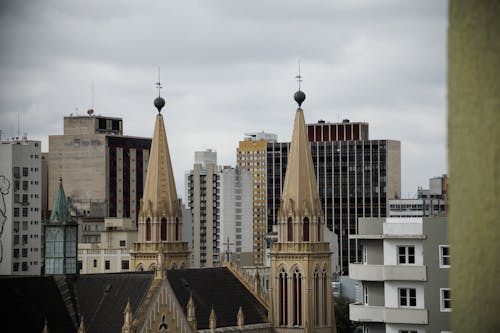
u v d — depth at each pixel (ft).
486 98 55.06
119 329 613.52
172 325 631.15
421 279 379.35
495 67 55.11
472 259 54.44
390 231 386.93
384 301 392.06
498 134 54.70
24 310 604.49
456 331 54.44
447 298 377.91
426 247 380.17
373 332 393.70
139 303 622.54
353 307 393.09
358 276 390.83
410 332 380.37
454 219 54.95
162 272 632.38
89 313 632.79
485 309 54.08
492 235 54.29
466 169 54.95
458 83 55.67
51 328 609.83
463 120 55.36
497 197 54.34
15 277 622.54
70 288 646.74
